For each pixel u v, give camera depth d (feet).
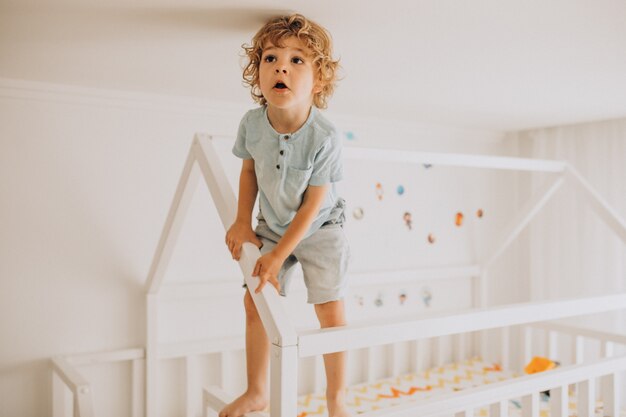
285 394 3.45
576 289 9.49
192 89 6.78
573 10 3.94
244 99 7.44
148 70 5.78
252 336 4.49
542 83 6.37
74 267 6.84
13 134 6.48
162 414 7.46
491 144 10.56
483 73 5.89
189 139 7.51
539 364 8.29
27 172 6.57
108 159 7.00
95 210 6.95
